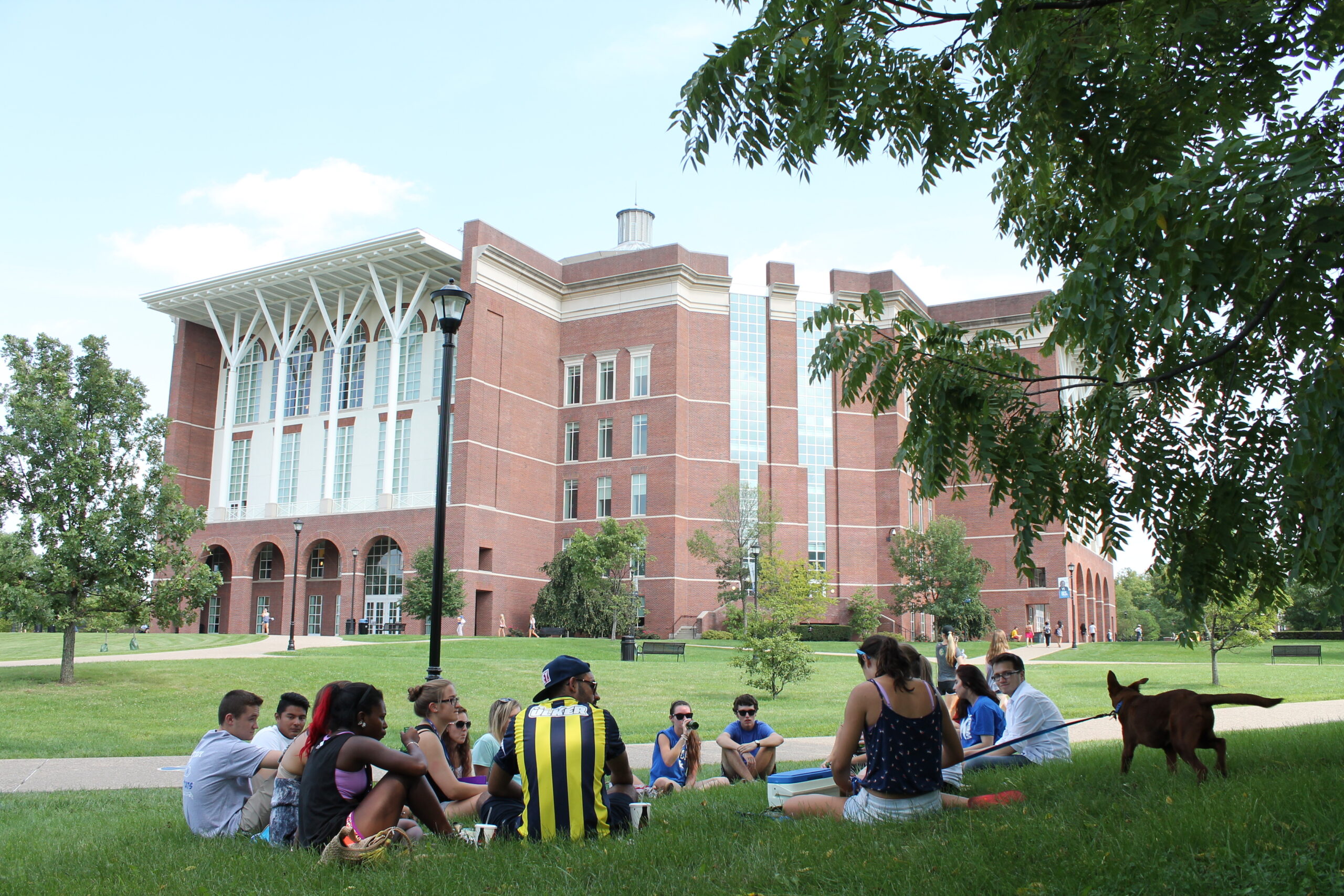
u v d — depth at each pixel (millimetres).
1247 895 4566
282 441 63594
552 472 58906
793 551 57281
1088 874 4902
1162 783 7242
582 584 51344
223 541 61250
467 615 50844
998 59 7332
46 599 24812
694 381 57781
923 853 5441
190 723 20781
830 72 6664
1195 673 32781
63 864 6770
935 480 7395
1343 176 5035
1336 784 6484
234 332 65500
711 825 7098
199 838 7629
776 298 59875
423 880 5520
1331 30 6742
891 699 6656
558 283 60000
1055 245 8453
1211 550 7340
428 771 7910
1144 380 6730
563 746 6535
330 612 59500
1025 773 8625
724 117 6941
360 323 62219
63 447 25641
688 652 43500
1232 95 7105
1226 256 5281
